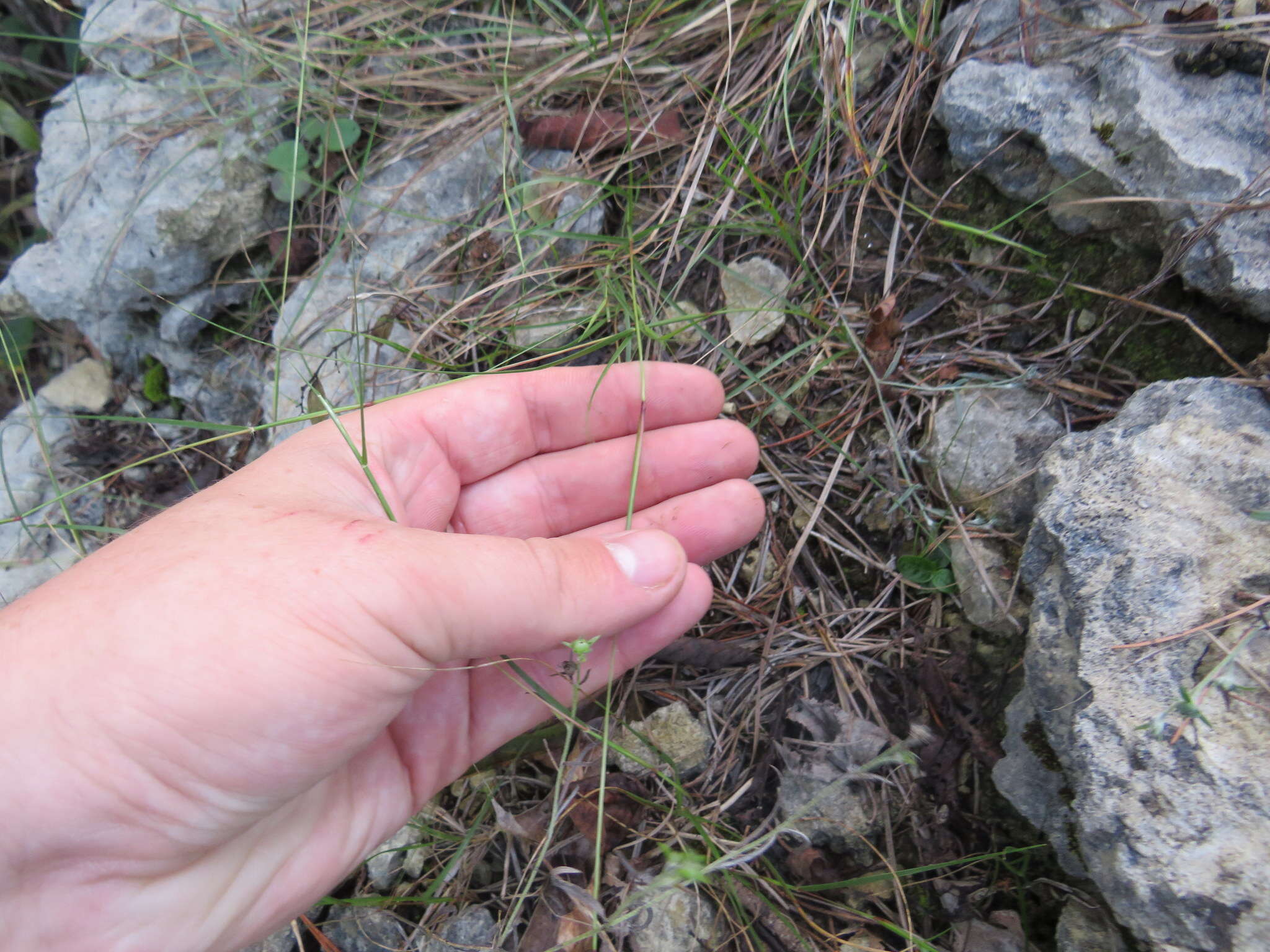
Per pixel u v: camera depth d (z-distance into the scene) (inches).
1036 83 9.1
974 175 9.7
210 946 7.2
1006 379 9.4
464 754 8.6
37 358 13.2
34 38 13.1
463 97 11.7
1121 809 6.8
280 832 7.5
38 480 12.0
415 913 9.3
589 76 11.3
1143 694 6.9
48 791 6.1
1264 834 6.4
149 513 11.8
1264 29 8.3
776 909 8.7
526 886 8.6
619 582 7.5
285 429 11.1
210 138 11.4
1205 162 8.2
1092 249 9.2
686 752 9.4
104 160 11.8
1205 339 8.3
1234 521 7.1
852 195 10.5
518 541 7.2
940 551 9.3
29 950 6.5
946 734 8.9
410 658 6.7
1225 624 6.9
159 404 12.3
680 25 11.2
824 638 9.7
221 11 12.1
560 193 11.1
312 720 6.4
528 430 9.3
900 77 10.2
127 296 11.7
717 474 9.7
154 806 6.4
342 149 11.4
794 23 10.6
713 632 10.0
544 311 10.8
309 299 10.7
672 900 8.7
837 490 10.1
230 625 6.2
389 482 8.4
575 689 7.8
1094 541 7.5
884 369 10.0
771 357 10.6
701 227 10.7
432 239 11.3
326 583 6.4
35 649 6.2
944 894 8.5
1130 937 7.2
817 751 9.2
